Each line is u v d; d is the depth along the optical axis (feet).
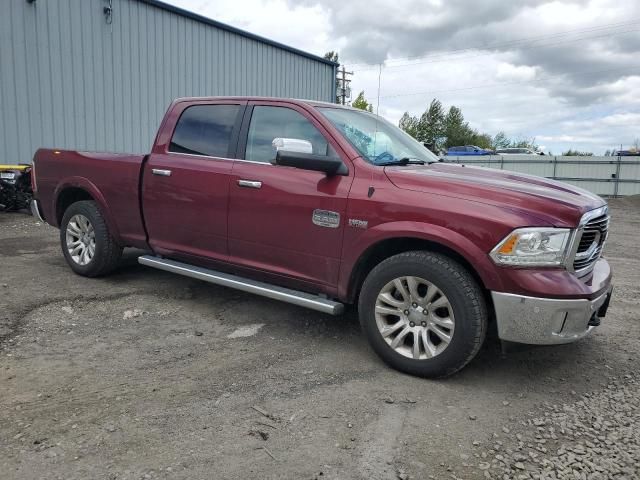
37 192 19.51
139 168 16.06
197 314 15.06
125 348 12.53
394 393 10.71
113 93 41.11
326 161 12.02
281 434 9.07
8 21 33.96
